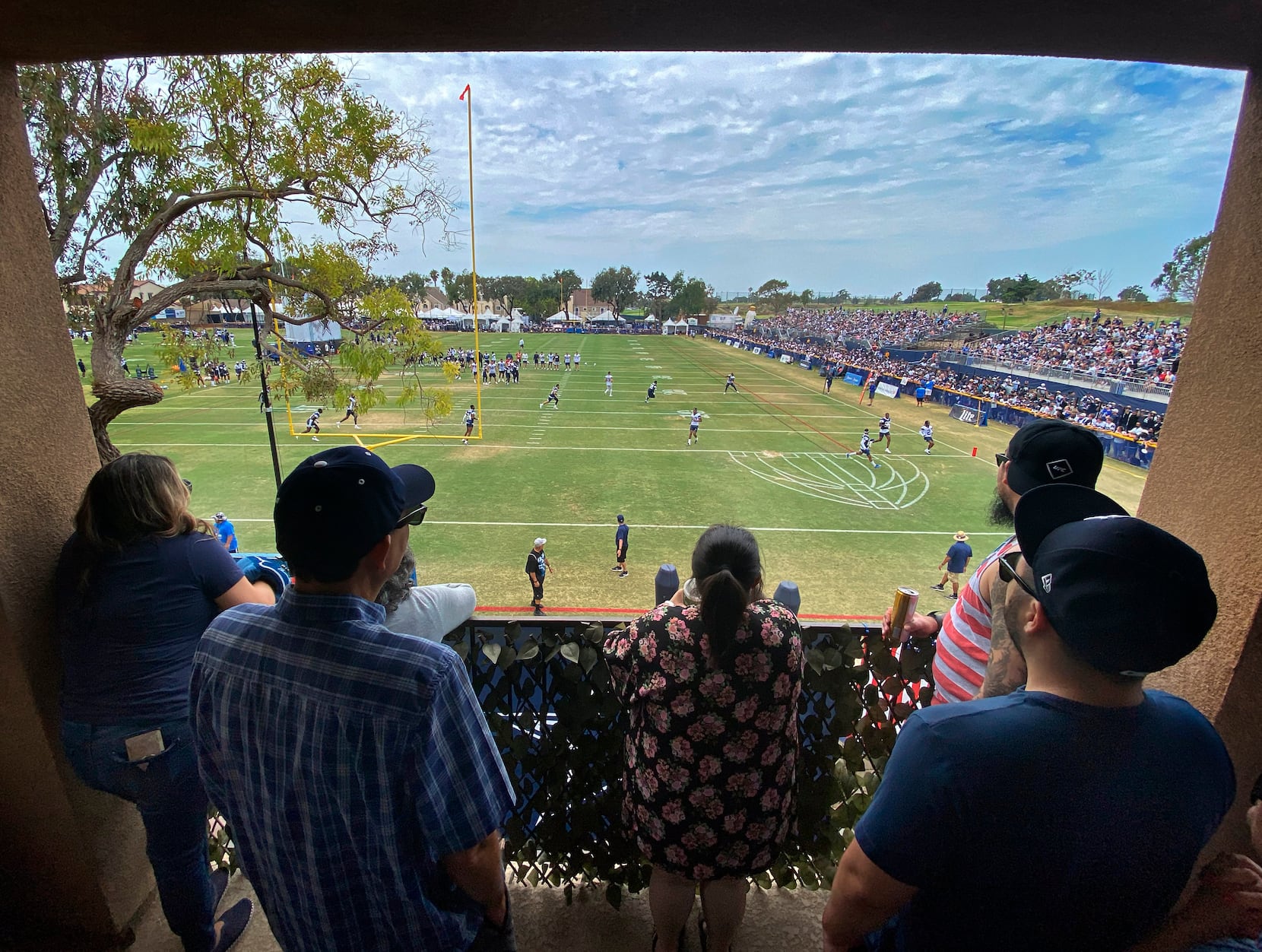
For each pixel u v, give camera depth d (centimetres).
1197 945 121
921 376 4275
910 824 121
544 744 254
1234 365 174
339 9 141
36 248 200
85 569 194
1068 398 3030
